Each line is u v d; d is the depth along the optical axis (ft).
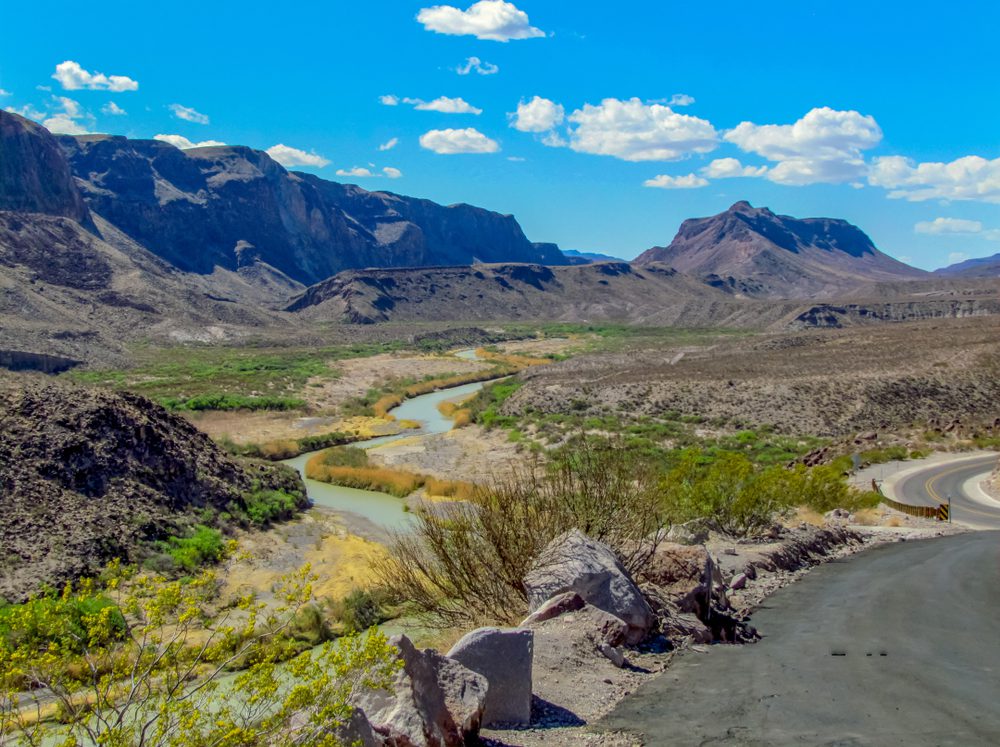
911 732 24.81
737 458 74.84
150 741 18.21
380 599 68.59
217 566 90.33
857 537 76.07
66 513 90.33
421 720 21.75
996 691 29.07
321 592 81.66
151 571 84.79
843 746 23.72
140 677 20.04
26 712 30.35
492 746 23.94
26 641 19.17
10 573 77.97
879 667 32.27
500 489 40.55
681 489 71.31
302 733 19.08
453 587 39.58
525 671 26.50
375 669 21.26
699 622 37.17
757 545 61.52
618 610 34.45
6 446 97.04
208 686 20.20
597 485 41.32
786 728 25.34
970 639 37.17
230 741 18.17
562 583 34.99
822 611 43.75
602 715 26.86
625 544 40.29
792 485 95.14
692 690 29.27
